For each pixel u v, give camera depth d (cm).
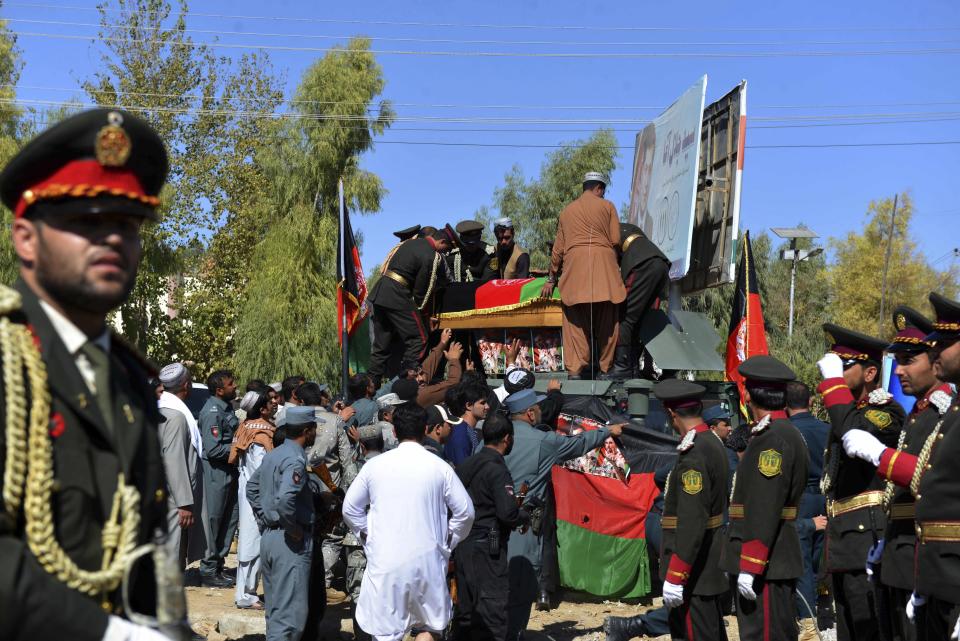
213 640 819
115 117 216
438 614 612
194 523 928
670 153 1298
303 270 3316
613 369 1062
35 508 196
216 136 3709
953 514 444
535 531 764
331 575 945
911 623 510
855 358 646
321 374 3322
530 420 776
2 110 3062
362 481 625
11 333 204
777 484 572
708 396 1161
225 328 3456
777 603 584
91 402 210
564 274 1048
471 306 1170
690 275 1329
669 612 635
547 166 3975
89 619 190
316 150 3316
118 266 220
